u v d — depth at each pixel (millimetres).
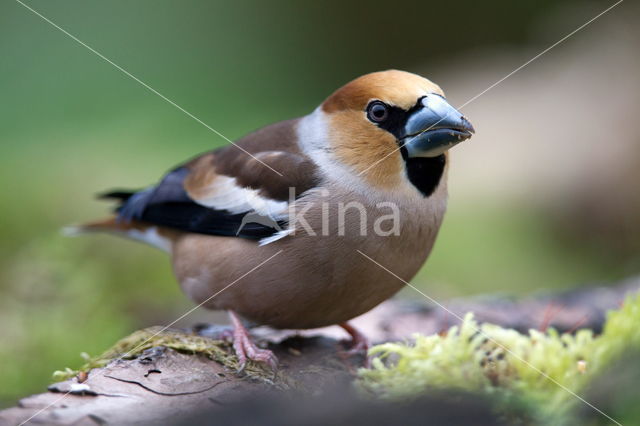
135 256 14484
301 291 7301
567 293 10039
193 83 18094
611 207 16891
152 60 18078
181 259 8312
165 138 16594
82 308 11750
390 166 7086
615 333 6332
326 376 6875
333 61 21156
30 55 17703
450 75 22000
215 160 8445
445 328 8578
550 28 20953
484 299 10070
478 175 17906
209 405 5816
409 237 7207
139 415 5637
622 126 17453
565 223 16984
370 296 7387
